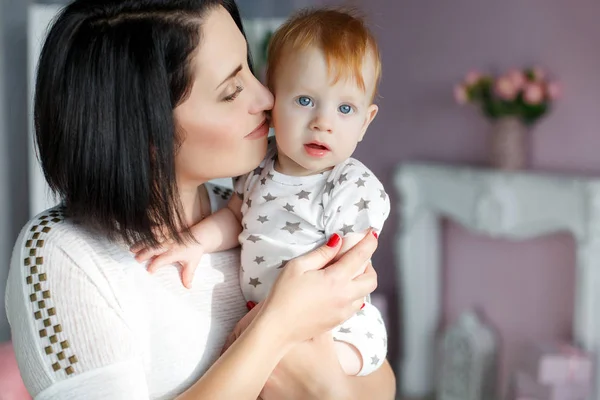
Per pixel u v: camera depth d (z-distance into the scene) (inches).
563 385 117.3
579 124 125.5
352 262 42.8
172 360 41.2
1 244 140.5
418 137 153.7
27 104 138.9
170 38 39.4
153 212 40.6
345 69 43.6
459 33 143.8
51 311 37.6
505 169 131.9
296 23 46.3
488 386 138.1
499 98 129.4
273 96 45.4
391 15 156.6
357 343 46.2
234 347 39.0
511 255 139.6
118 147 38.9
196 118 40.8
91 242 40.0
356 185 44.5
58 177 40.3
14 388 94.7
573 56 125.3
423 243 151.2
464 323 141.4
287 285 40.9
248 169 43.3
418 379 154.0
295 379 42.8
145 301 40.8
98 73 38.6
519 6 133.0
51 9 128.0
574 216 120.9
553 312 132.5
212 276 44.7
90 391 36.7
